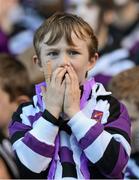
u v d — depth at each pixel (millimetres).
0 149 8227
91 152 6211
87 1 12906
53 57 6371
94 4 12930
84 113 6473
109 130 6414
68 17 6492
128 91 8281
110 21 13219
